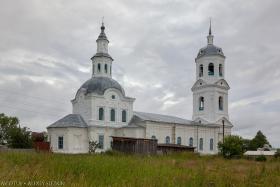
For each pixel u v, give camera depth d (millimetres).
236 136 58625
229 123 84250
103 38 73375
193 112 85312
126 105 70938
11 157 21281
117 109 69438
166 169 18547
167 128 73188
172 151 60406
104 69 71875
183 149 65562
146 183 13281
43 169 15562
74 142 63875
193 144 77500
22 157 21219
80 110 68250
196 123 79875
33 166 16688
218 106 82938
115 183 12961
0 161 17953
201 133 79375
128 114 71000
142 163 21000
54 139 63969
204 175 16438
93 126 65125
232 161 37656
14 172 13648
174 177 15180
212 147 80812
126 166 18422
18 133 65500
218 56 83000
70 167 16766
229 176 16594
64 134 63625
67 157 22391
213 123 81125
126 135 67250
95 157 23172
